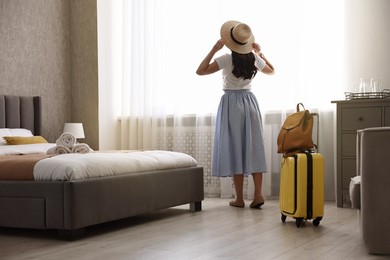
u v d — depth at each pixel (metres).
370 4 4.86
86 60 6.16
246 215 4.04
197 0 5.67
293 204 3.44
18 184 3.15
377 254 2.59
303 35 5.08
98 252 2.69
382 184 2.54
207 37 5.62
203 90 5.61
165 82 5.88
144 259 2.51
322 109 5.02
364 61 4.89
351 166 4.44
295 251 2.67
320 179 3.44
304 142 3.58
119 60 6.32
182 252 2.66
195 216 4.00
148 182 3.70
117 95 6.31
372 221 2.56
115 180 3.35
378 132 2.55
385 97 4.49
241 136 4.52
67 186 2.99
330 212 4.19
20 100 5.40
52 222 3.04
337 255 2.57
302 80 5.08
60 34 6.11
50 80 5.97
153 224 3.61
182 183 4.12
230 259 2.50
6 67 5.41
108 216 3.28
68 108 6.21
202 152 5.59
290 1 5.13
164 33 5.86
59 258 2.55
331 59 5.00
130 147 6.12
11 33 5.47
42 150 4.55
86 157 3.34
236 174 4.50
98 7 6.09
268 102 5.23
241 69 4.46
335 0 4.98
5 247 2.86
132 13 6.07
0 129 4.94
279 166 5.21
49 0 5.96
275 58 5.21
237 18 5.41
